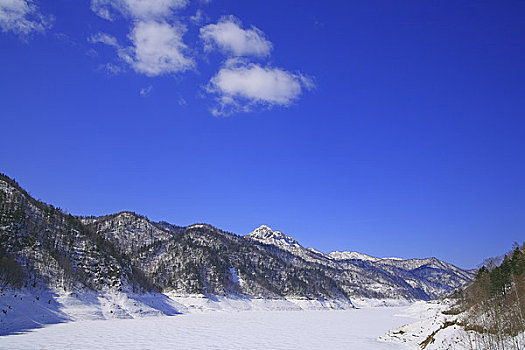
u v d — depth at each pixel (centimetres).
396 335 8944
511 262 8231
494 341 5112
